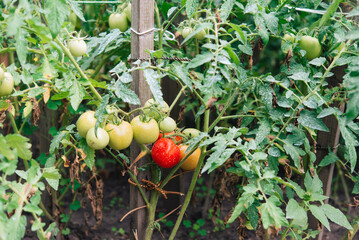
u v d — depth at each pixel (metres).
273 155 1.58
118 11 1.94
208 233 2.57
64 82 1.43
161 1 2.11
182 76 1.44
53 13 1.05
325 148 1.93
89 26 2.71
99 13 2.43
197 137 1.45
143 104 1.63
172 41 1.92
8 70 1.47
